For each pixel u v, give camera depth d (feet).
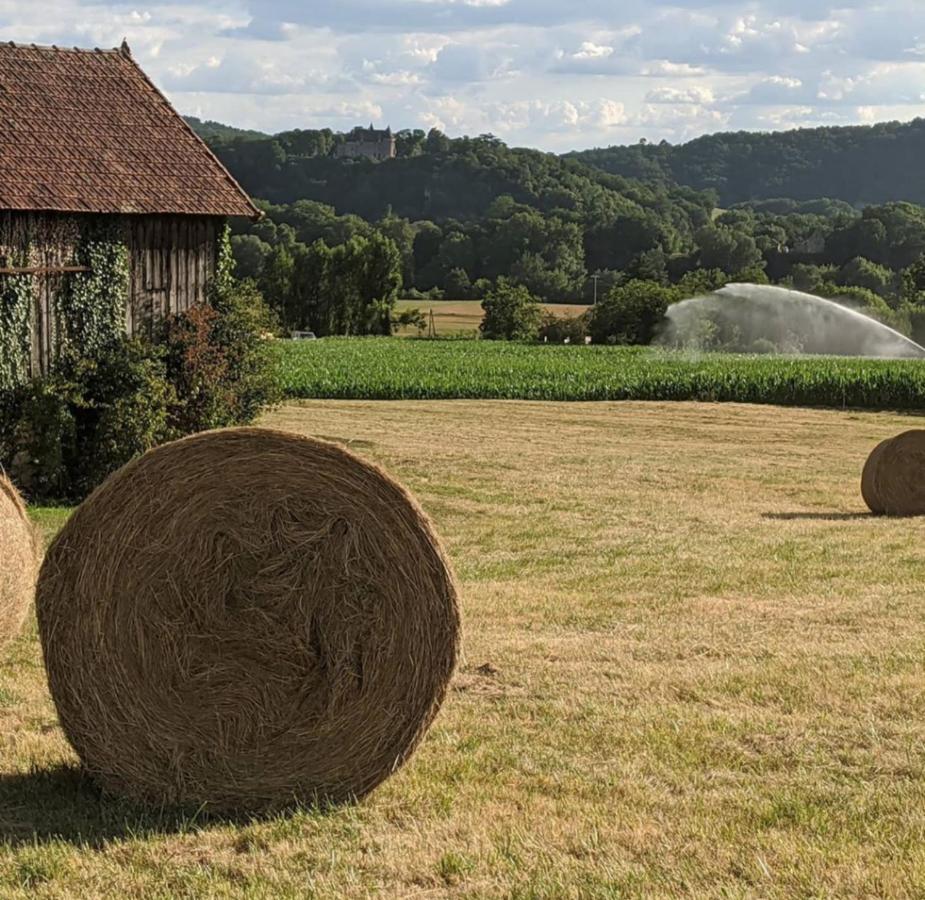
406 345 239.30
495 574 45.01
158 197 70.95
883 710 26.73
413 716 21.30
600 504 64.49
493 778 22.26
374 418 112.16
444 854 18.65
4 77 72.79
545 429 104.68
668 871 18.20
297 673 21.20
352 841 19.35
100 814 20.59
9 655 30.76
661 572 44.98
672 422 112.47
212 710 21.15
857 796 21.44
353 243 315.37
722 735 24.88
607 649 32.27
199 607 21.17
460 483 71.46
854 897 17.40
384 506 21.27
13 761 22.81
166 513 21.15
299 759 21.15
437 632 21.33
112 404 68.33
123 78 78.23
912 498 61.87
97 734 21.11
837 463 84.23
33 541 31.45
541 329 280.51
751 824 20.10
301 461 21.30
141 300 71.46
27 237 65.98
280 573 21.25
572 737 24.63
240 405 75.82
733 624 35.63
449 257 387.96
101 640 21.09
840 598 39.65
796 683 28.84
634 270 331.57
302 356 192.75
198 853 19.01
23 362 66.85
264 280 314.14
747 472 78.48
